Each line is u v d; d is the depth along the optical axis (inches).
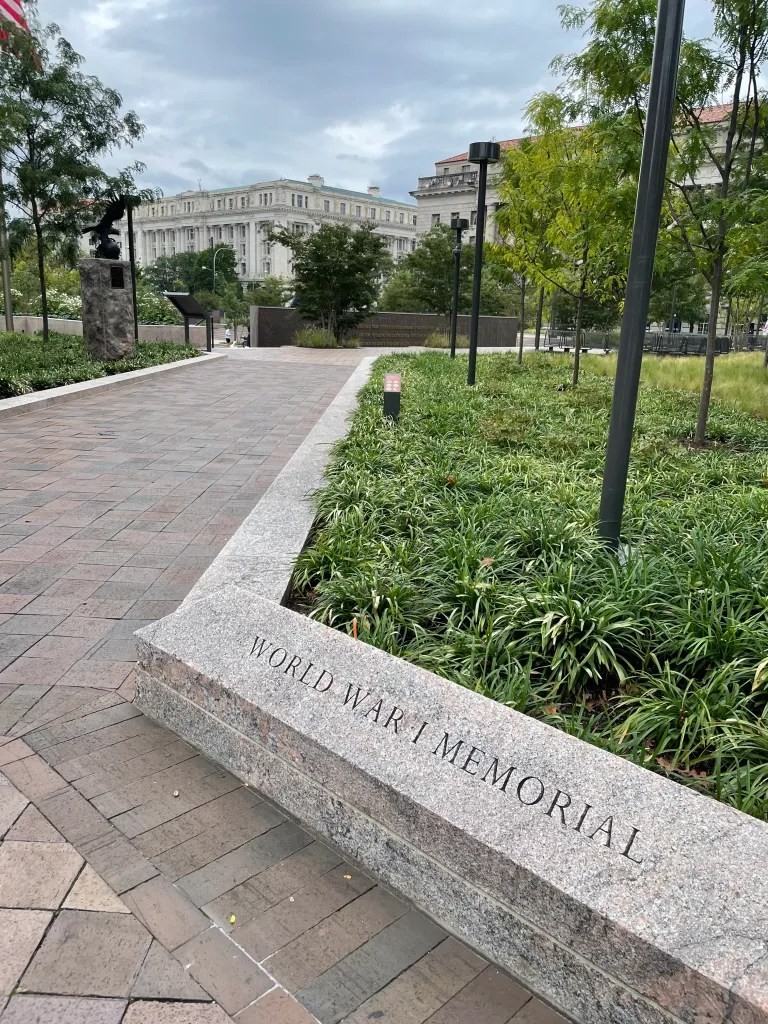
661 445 315.9
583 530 197.0
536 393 540.4
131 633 168.9
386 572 171.6
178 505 265.1
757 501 229.3
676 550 189.9
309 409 508.7
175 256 4173.2
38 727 133.0
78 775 120.0
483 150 532.4
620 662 143.6
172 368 724.0
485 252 738.2
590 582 167.2
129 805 113.4
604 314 1504.7
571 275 641.0
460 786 94.2
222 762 124.1
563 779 92.2
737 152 365.7
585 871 81.0
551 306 1477.6
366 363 874.1
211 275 3644.2
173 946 89.4
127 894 96.7
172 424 430.9
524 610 150.4
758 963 69.5
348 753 102.3
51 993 82.7
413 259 1911.9
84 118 752.3
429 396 477.4
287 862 103.7
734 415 450.9
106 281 717.9
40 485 286.8
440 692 108.7
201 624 135.0
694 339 1256.8
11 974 84.7
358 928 93.1
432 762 98.4
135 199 768.9
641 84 361.4
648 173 170.9
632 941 74.3
